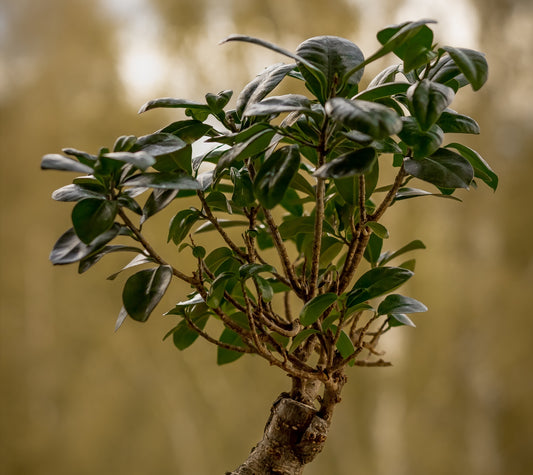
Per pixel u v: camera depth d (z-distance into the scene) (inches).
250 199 35.7
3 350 223.9
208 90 217.2
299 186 39.1
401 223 222.1
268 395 224.5
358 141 28.9
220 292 34.6
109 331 226.7
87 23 229.9
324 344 38.1
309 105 30.8
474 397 221.0
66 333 226.8
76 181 33.6
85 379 224.8
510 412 219.0
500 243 222.7
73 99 229.8
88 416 223.3
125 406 223.6
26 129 230.1
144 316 31.6
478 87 29.5
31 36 231.6
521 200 220.5
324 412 38.8
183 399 223.5
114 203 30.5
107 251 34.3
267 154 33.2
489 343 220.4
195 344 225.3
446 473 219.1
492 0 215.3
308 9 214.1
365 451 224.8
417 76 33.8
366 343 43.2
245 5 217.2
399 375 224.5
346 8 214.5
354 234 36.2
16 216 229.5
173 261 209.6
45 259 229.8
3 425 222.1
